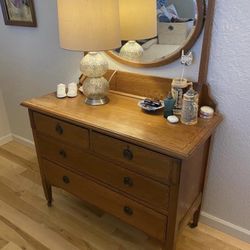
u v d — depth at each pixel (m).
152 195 1.20
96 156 1.33
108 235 1.62
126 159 1.20
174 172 1.07
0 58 2.29
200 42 1.26
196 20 1.21
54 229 1.66
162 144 1.06
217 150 1.45
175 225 1.20
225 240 1.56
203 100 1.35
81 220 1.73
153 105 1.35
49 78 2.03
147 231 1.33
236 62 1.22
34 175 2.18
